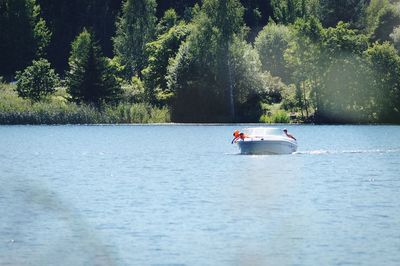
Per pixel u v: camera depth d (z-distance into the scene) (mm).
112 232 77250
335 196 103188
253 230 78688
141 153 179125
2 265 65000
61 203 94500
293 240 74250
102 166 147125
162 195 103562
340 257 68125
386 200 99500
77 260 66562
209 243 73062
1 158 165500
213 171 136125
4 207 90188
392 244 72812
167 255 68750
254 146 166125
